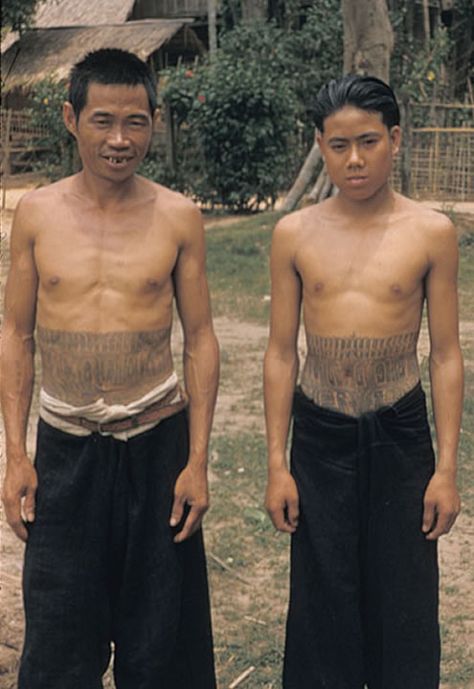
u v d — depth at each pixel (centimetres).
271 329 262
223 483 489
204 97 1477
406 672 259
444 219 248
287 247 254
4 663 320
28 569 251
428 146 1533
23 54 2262
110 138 232
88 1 2456
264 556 416
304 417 257
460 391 254
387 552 254
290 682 266
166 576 252
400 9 1777
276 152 1502
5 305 251
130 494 248
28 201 245
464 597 382
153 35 2181
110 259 241
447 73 2052
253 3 1922
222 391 643
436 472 254
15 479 248
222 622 363
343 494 252
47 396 249
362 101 235
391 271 245
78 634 251
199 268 250
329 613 257
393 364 251
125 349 243
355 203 248
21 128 1938
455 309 252
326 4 1695
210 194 1547
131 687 259
